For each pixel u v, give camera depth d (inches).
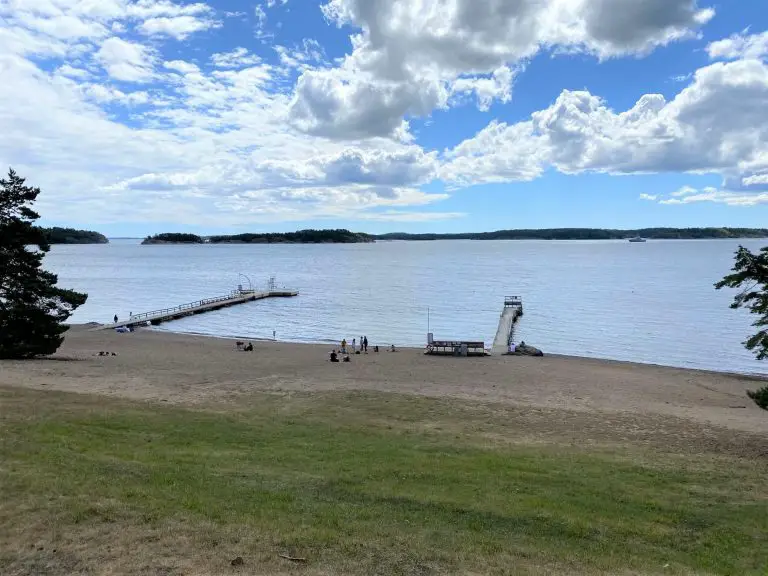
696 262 6171.3
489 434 741.3
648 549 374.6
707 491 523.5
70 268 6067.9
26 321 1248.8
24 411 657.0
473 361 1460.4
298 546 310.0
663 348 1780.3
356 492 444.1
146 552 290.5
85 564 276.2
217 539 311.3
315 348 1704.0
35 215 1279.5
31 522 320.5
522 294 3324.3
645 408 949.2
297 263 6993.1
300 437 661.9
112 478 417.7
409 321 2406.5
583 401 983.6
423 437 703.1
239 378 1119.6
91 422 636.7
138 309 2913.4
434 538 348.8
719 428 824.9
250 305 3014.3
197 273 5388.8
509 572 300.8
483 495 462.3
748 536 412.5
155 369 1205.1
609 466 596.1
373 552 311.4
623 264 6023.6
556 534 385.7
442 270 5492.1
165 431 634.2
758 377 1346.0
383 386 1064.2
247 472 483.5
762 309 776.9
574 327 2186.3
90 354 1455.5
